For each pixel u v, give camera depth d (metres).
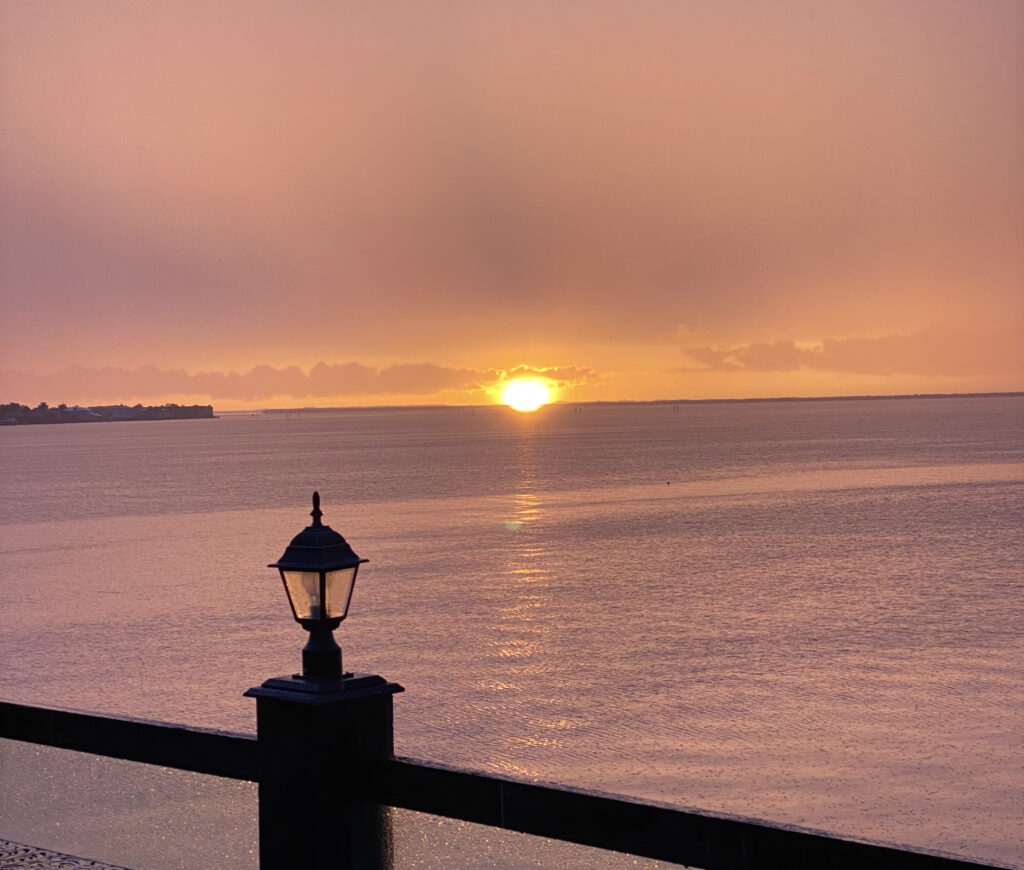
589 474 141.12
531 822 3.77
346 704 4.10
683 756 30.56
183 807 4.55
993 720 33.38
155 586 59.84
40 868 4.64
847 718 33.88
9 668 41.81
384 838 4.07
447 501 106.44
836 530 80.88
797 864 3.24
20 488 134.38
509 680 39.16
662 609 52.19
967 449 184.50
